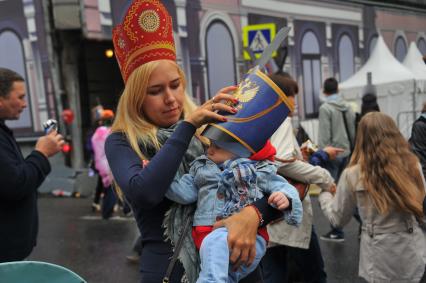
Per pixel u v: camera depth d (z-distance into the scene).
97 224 7.20
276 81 1.66
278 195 1.62
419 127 4.43
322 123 6.64
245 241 1.55
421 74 11.62
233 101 1.64
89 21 8.86
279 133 3.03
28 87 9.52
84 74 10.56
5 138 2.53
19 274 1.31
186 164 1.78
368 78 9.35
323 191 3.21
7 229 2.49
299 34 12.85
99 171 7.35
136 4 1.72
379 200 2.82
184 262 1.64
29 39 9.37
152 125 1.78
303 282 3.62
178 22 9.83
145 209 1.63
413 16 18.00
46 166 2.67
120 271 4.98
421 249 2.89
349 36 14.75
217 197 1.65
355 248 5.32
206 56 10.45
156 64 1.72
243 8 11.27
